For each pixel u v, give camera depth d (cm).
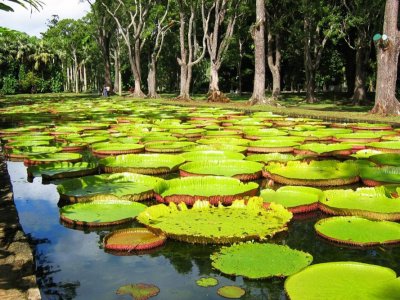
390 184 523
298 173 604
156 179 549
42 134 1050
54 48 5019
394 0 1356
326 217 432
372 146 797
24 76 4641
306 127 1113
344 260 329
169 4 3025
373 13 1938
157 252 349
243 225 379
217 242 355
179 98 2738
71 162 704
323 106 2053
